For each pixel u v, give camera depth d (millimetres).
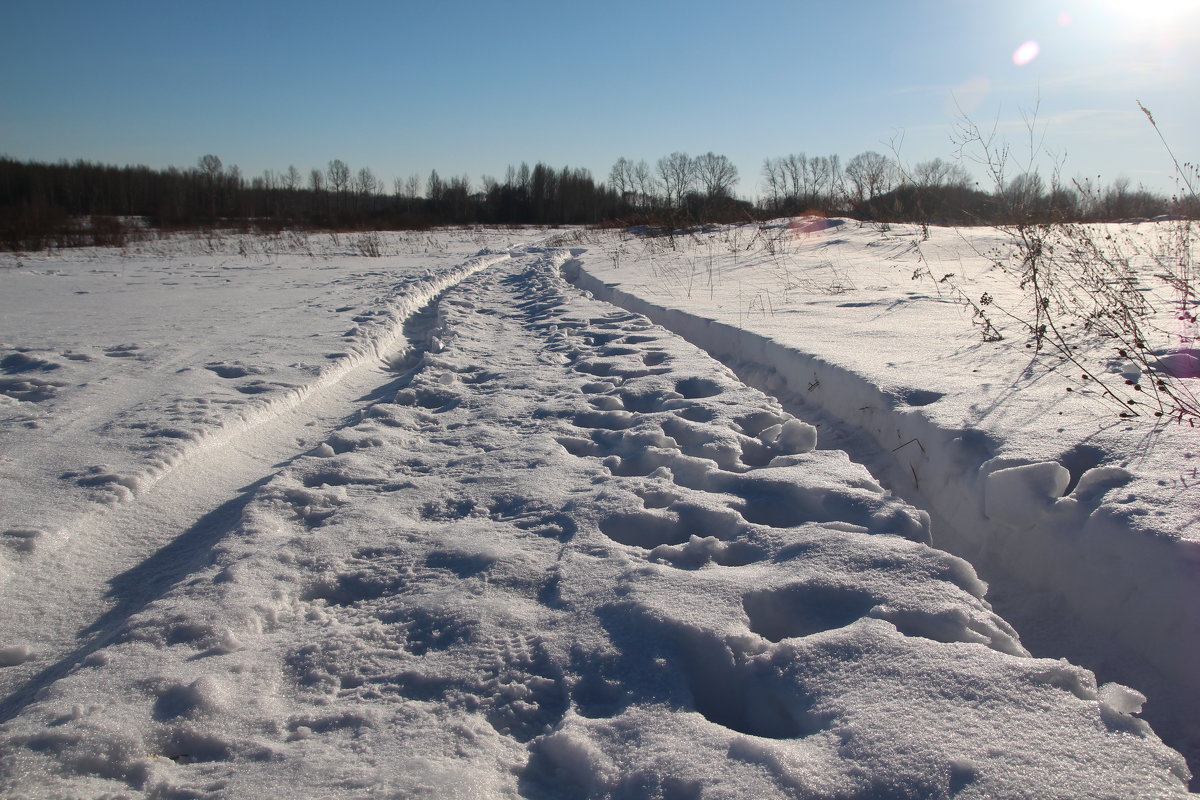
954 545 2916
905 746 1578
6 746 1664
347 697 1910
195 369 5594
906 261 9984
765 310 6824
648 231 19094
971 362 4320
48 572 2688
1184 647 1994
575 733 1716
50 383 5141
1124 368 3865
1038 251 5969
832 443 3914
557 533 2787
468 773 1598
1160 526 2203
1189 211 6934
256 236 31422
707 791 1509
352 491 3299
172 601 2307
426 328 8398
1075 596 2373
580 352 6062
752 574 2359
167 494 3398
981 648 1890
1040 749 1556
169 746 1717
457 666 2006
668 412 4121
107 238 26859
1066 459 2818
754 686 1902
